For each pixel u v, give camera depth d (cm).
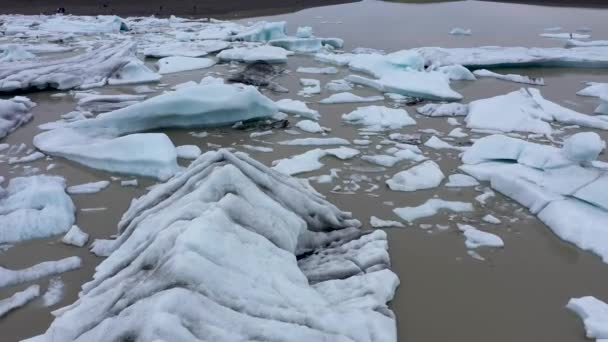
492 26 1811
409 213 498
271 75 1094
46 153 639
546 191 512
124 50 1183
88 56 1159
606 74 1135
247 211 363
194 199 371
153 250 321
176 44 1435
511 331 343
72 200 518
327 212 444
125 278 316
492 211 508
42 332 334
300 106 827
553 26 1819
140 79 1021
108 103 866
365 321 315
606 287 391
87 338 271
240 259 312
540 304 371
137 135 605
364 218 489
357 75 1052
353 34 1652
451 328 344
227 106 733
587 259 427
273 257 337
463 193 544
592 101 912
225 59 1259
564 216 470
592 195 486
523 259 427
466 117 802
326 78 1075
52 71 1022
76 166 605
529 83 1043
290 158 629
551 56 1205
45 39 1575
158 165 574
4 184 549
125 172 584
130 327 260
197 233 309
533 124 751
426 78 995
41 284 384
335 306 335
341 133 730
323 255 411
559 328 347
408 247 443
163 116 718
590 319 346
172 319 255
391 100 911
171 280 283
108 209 501
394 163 619
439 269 411
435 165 603
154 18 2103
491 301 373
